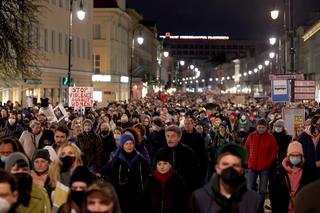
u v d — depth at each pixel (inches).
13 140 442.3
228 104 2095.2
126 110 1331.2
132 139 464.4
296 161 413.1
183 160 472.1
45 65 2188.7
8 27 1385.3
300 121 876.6
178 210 387.2
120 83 3516.2
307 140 542.6
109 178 466.0
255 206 272.8
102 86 3316.9
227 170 270.5
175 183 389.7
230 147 282.0
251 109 1653.5
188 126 596.7
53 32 2293.3
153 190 389.4
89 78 2817.4
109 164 469.1
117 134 652.1
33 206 325.1
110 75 3324.3
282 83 1094.4
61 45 2385.6
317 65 3742.6
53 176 376.8
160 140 635.5
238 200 272.7
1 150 438.6
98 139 625.0
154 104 1996.8
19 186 319.0
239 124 994.7
